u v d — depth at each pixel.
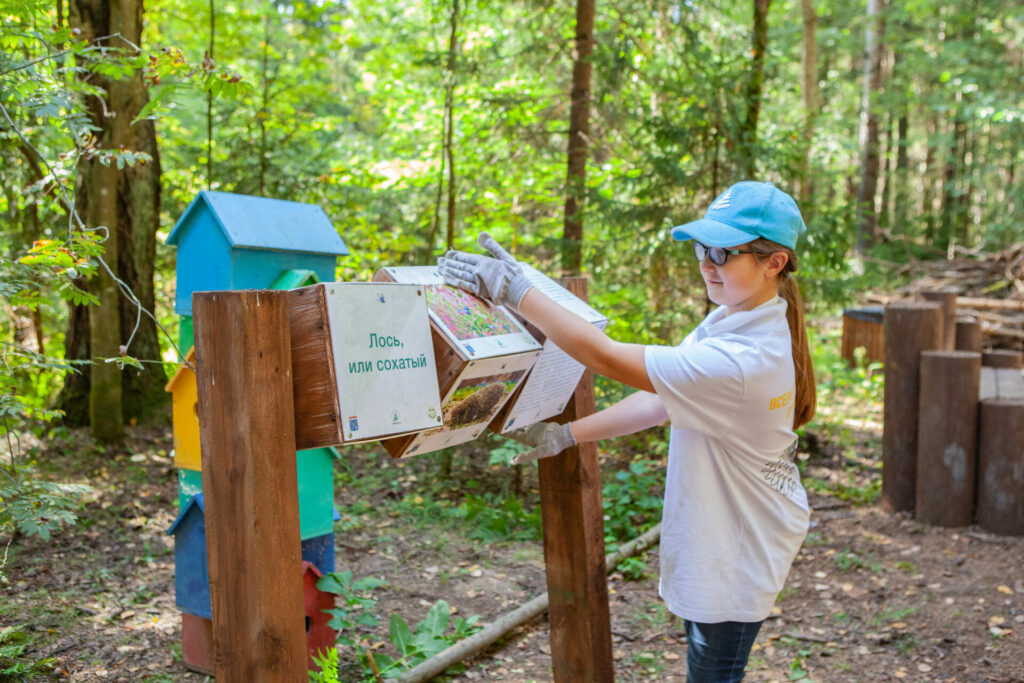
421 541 4.94
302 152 8.70
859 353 11.02
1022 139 18.91
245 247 3.03
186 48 9.16
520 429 2.38
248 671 1.66
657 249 6.80
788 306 2.20
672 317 7.26
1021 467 5.30
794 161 7.06
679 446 2.13
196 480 3.23
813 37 13.81
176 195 8.38
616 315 7.37
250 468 1.62
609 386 5.93
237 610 1.67
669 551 2.12
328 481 3.38
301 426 1.72
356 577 4.36
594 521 2.51
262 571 1.63
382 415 1.75
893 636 3.88
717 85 6.79
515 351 2.06
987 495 5.38
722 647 2.09
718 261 2.08
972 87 17.94
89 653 3.29
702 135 6.85
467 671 3.37
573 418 2.56
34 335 6.78
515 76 8.49
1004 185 21.08
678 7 7.55
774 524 2.10
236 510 1.65
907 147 23.31
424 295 1.89
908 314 5.66
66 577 4.07
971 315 11.62
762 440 2.04
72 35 3.38
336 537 4.96
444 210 8.59
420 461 6.62
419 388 1.84
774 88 11.98
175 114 8.68
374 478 6.12
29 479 3.28
